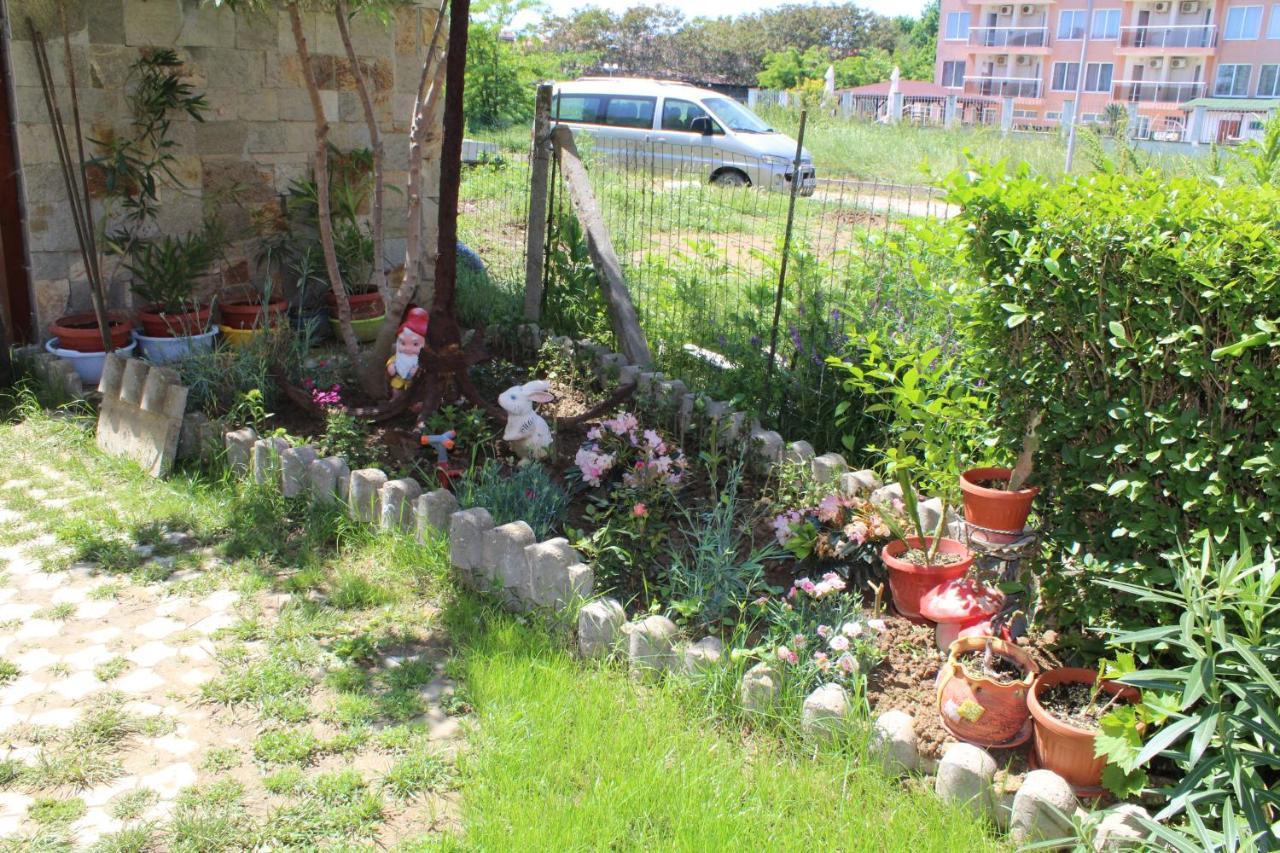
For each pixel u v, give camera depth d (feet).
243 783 10.94
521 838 9.97
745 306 25.72
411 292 19.92
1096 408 11.73
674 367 22.77
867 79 199.00
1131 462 11.60
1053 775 10.12
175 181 23.70
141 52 22.70
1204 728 8.89
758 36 242.17
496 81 91.61
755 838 10.12
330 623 13.93
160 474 18.11
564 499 16.57
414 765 11.19
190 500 17.26
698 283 25.39
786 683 12.05
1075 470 12.08
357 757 11.43
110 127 22.59
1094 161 18.08
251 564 15.48
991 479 13.47
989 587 13.01
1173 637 10.39
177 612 14.23
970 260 12.87
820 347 19.75
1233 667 9.60
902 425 14.99
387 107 27.02
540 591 14.03
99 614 14.12
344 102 26.32
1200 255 10.56
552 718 11.89
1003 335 12.63
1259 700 9.17
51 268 22.34
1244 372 10.32
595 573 14.39
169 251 23.36
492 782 10.85
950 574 13.35
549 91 24.22
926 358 14.11
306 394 19.65
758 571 14.16
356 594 14.57
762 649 12.51
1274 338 10.15
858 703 11.71
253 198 25.29
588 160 35.58
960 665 11.39
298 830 10.24
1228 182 14.16
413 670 12.91
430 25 27.32
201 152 24.18
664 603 14.16
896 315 19.51
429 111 19.20
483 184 43.55
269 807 10.57
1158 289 10.99
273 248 25.63
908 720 11.37
